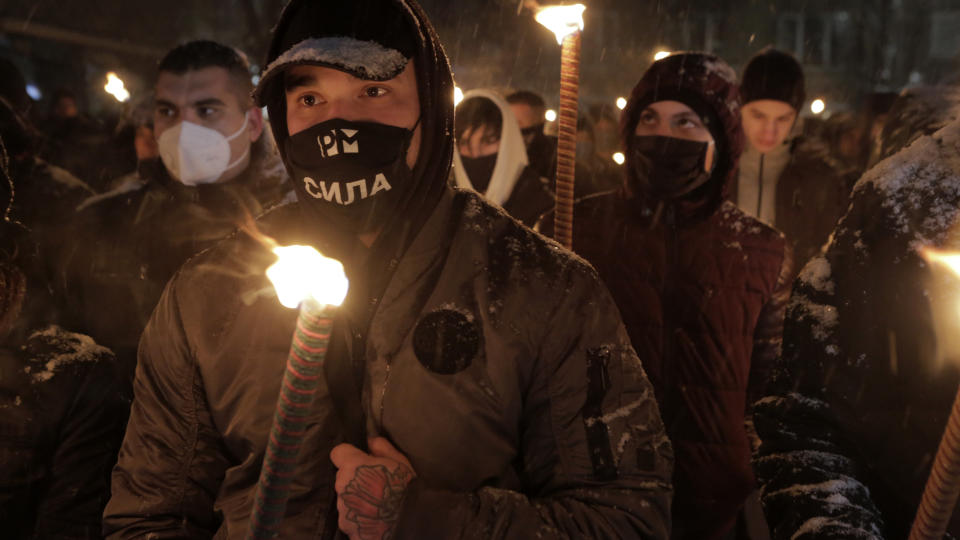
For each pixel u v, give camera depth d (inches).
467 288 59.2
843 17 1131.9
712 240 109.0
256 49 430.0
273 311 59.9
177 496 60.9
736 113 110.9
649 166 109.9
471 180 147.5
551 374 58.9
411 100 59.7
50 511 76.4
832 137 235.0
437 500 55.0
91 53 655.1
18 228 76.8
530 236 62.2
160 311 63.6
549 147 190.7
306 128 59.1
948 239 66.0
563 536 55.1
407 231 60.2
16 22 607.8
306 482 57.6
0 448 73.6
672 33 1093.8
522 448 60.6
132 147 220.7
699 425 104.7
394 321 59.0
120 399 80.6
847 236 71.5
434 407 57.5
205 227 111.5
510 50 762.2
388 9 58.3
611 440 58.0
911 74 865.5
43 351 77.4
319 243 61.4
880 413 68.5
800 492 68.2
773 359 109.7
